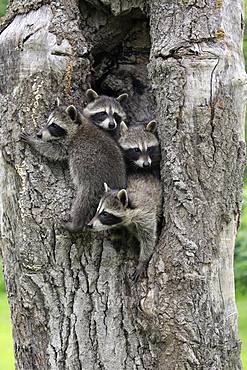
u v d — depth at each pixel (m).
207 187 9.02
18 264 9.69
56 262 9.47
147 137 9.95
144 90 11.18
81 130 9.74
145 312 9.03
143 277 9.13
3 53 9.67
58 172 9.55
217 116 8.98
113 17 10.38
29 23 9.54
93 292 9.55
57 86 9.54
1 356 17.00
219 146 9.03
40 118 9.49
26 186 9.45
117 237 9.49
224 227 9.15
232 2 9.27
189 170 9.01
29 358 9.81
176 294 8.91
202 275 8.94
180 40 9.03
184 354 8.91
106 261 9.51
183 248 8.93
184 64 8.98
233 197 9.19
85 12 10.27
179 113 9.02
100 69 11.16
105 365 9.56
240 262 18.58
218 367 9.08
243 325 17.42
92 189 9.48
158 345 9.19
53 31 9.46
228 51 9.05
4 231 9.85
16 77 9.55
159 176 9.85
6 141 9.61
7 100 9.63
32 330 9.73
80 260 9.51
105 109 10.33
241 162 9.27
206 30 9.04
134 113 11.16
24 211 9.44
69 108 9.52
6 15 9.95
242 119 9.30
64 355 9.63
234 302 9.35
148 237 9.13
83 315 9.55
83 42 9.65
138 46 11.05
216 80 8.98
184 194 8.98
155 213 9.20
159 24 9.27
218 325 9.10
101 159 9.65
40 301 9.60
